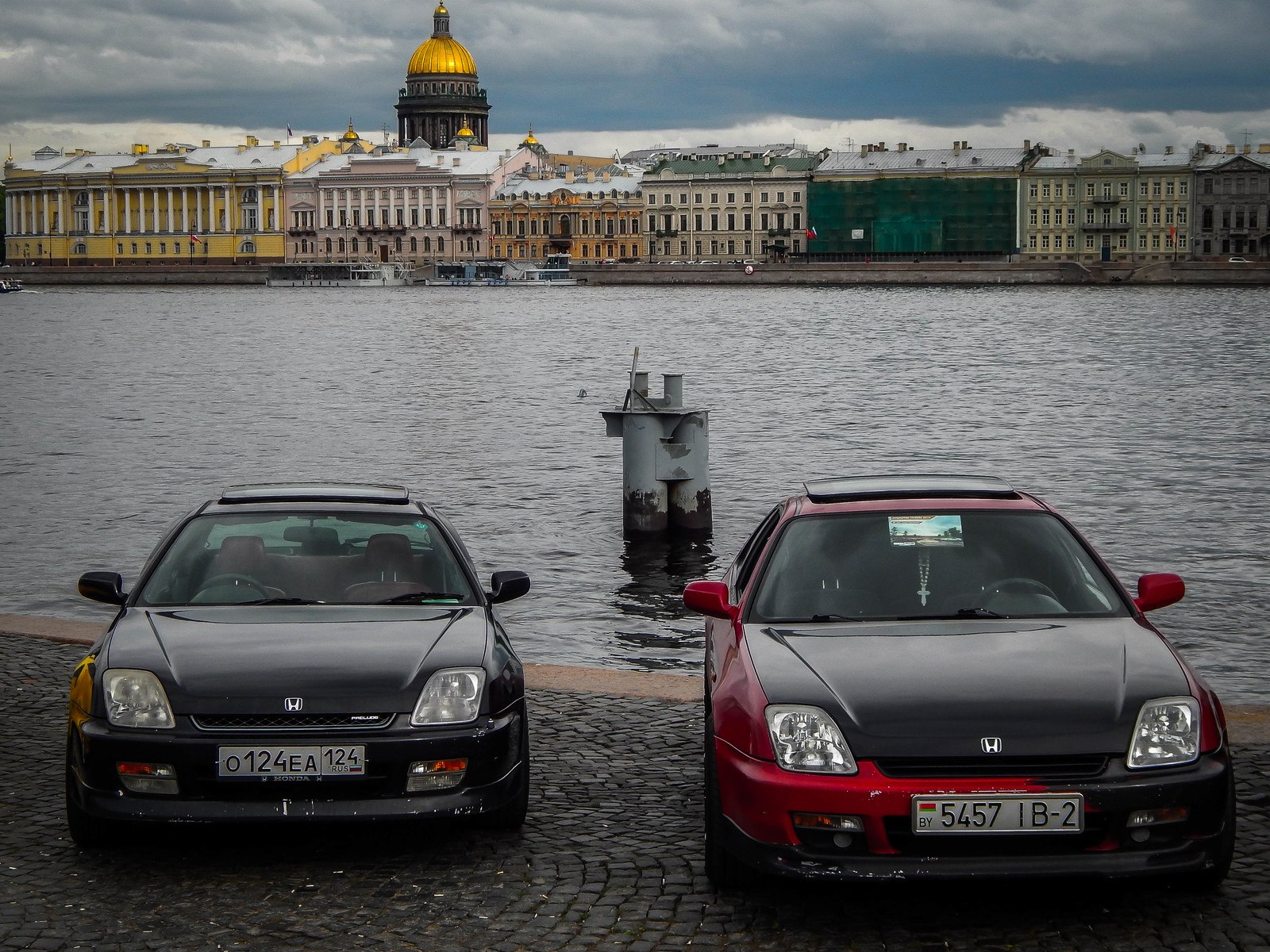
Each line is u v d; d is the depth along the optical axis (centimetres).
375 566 841
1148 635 710
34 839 761
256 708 705
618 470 3198
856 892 682
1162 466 3222
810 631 727
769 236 18738
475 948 625
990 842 624
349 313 12694
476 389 5397
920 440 3753
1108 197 17062
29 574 2127
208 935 640
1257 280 15900
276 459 3484
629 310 12450
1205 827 630
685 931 640
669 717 999
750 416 4359
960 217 17275
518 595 867
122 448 3716
